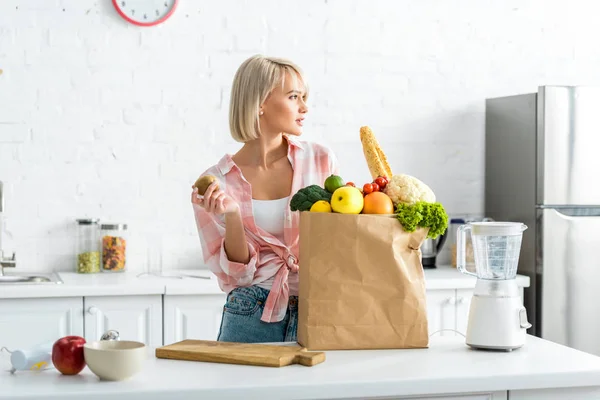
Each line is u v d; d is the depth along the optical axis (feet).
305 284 6.28
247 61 7.16
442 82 13.93
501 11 14.12
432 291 12.00
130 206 12.88
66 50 12.63
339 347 6.24
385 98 13.73
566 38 14.37
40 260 12.62
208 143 13.10
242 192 7.24
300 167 7.35
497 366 5.73
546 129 12.59
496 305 6.24
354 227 6.17
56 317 10.88
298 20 13.35
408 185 6.29
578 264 12.67
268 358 5.70
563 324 12.64
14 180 12.52
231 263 6.97
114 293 10.98
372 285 6.23
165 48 12.93
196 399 5.08
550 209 12.60
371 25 13.62
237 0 13.14
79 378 5.40
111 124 12.80
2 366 5.83
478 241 6.29
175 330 11.26
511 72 14.19
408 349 6.32
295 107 7.17
